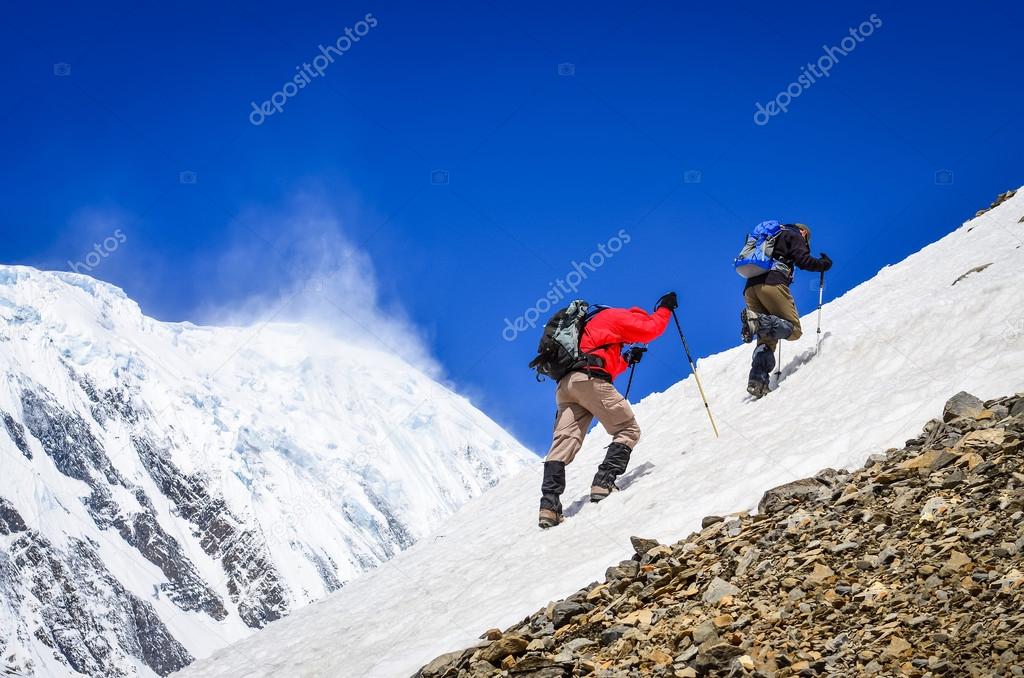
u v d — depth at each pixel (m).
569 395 10.91
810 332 13.57
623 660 5.67
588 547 9.00
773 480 8.08
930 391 8.39
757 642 5.25
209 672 11.02
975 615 4.70
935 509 5.86
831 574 5.68
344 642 9.87
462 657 6.87
